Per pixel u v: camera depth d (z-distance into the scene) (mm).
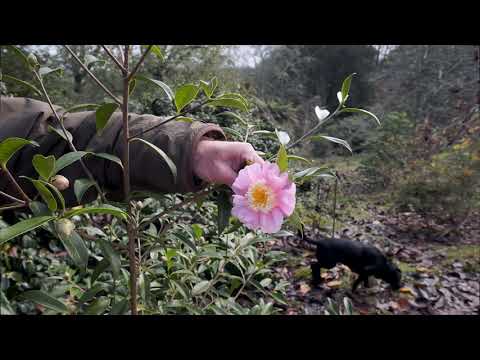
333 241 3117
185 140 858
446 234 4957
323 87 13766
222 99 842
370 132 7961
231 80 6367
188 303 1263
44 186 619
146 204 1529
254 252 1571
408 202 5312
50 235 2449
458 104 7730
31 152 899
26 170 900
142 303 1141
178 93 787
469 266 3807
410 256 4113
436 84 9938
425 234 4910
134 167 879
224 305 1392
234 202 788
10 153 628
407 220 5391
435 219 5238
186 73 6223
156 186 889
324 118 1015
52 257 2422
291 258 3594
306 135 985
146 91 5238
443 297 3137
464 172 4988
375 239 4547
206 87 837
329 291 3113
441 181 5062
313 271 3152
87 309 970
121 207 944
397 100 10758
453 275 3631
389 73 11773
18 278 1985
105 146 894
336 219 5043
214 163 854
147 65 5715
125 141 812
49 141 916
